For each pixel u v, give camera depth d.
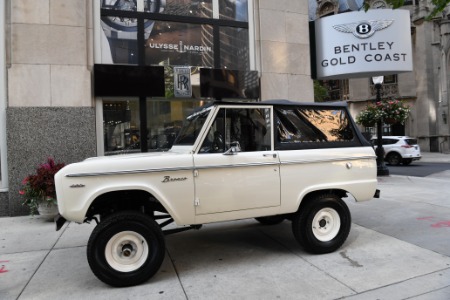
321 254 5.02
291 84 10.23
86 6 8.31
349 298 3.75
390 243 5.44
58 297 3.92
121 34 8.88
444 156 25.72
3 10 7.77
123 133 8.72
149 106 8.95
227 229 6.38
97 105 8.40
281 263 4.73
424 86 30.36
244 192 4.57
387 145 20.09
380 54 11.00
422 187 10.57
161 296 3.88
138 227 4.16
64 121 7.93
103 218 4.36
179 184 4.30
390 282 4.10
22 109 7.68
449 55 29.81
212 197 4.43
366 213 7.28
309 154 4.89
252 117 4.79
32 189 7.06
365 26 10.98
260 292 3.92
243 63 10.02
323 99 33.03
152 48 9.20
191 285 4.14
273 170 4.70
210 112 4.59
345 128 5.30
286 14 10.23
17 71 7.69
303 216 4.92
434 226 6.27
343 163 5.10
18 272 4.64
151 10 9.20
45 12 7.88
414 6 30.59
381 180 12.32
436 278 4.18
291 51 10.27
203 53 9.68
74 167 4.02
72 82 8.02
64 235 6.27
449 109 29.64
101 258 4.05
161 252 4.25
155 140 8.97
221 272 4.49
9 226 6.86
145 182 4.19
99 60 8.59
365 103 32.19
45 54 7.86
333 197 5.07
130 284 4.12
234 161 4.52
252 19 10.04
